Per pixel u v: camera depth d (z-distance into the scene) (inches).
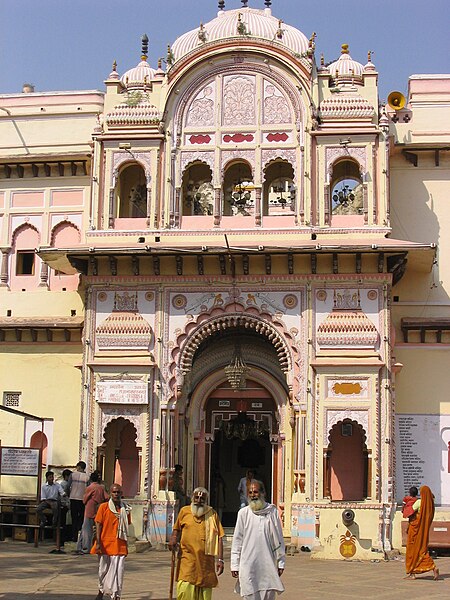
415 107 718.5
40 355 713.0
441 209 695.7
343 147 646.5
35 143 753.6
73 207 738.2
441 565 536.4
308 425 606.9
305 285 626.2
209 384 684.7
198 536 307.4
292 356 619.5
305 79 653.9
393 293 688.4
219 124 660.7
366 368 607.8
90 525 553.0
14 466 601.3
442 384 663.1
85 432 628.4
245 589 290.2
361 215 639.1
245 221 645.3
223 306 631.8
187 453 673.0
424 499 475.2
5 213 749.9
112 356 635.5
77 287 725.9
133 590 412.5
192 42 689.0
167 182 655.1
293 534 595.2
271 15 711.1
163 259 639.1
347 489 631.8
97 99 757.3
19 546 590.9
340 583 448.5
